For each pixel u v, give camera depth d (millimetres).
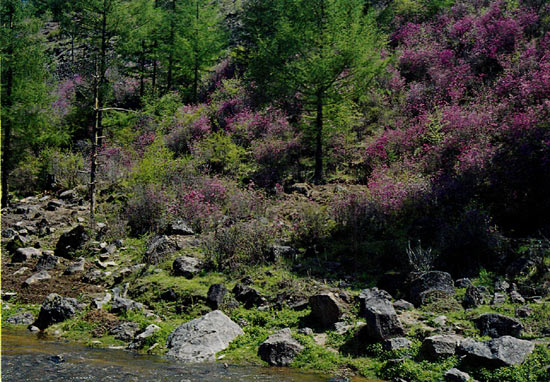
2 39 18516
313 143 17312
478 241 9344
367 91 19156
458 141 13305
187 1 29625
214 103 23109
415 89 18281
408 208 11578
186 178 15789
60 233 13359
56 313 8031
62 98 27594
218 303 8422
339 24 17219
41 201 16922
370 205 11781
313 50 17234
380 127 17703
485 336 6395
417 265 8945
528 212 10523
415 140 15070
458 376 5332
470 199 11023
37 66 19547
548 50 16078
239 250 10484
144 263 10828
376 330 6480
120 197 15539
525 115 12219
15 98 18875
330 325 7418
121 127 21844
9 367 5629
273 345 6430
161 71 31547
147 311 8539
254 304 8531
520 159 11125
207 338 6820
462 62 18812
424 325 6957
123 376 5480
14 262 11359
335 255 10648
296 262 10352
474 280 8555
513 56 17109
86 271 10703
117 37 24141
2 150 18891
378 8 28891
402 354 6117
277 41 18734
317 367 6102
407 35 23422
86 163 19562
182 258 10227
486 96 15547
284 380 5566
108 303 8812
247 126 19281
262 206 13562
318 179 16141
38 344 6863
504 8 20828
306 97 17219
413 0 26516
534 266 8344
